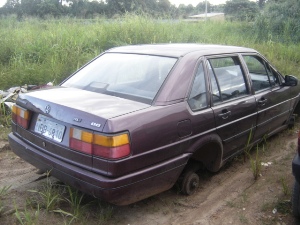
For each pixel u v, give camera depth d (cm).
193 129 324
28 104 327
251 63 436
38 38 902
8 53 816
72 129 284
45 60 780
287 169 430
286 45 1245
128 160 271
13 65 729
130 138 272
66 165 289
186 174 357
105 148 264
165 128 297
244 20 1675
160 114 297
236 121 384
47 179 363
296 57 1072
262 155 470
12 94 596
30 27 1127
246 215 336
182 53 358
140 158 280
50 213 323
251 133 421
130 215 330
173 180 315
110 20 1153
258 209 347
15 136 352
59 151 296
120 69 364
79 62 757
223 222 325
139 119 281
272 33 1405
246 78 415
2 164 424
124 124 271
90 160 274
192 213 338
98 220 317
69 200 325
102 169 269
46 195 330
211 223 323
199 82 346
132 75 349
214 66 373
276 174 418
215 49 391
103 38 941
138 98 316
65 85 376
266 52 1066
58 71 702
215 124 352
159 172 296
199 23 1411
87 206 336
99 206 337
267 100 441
